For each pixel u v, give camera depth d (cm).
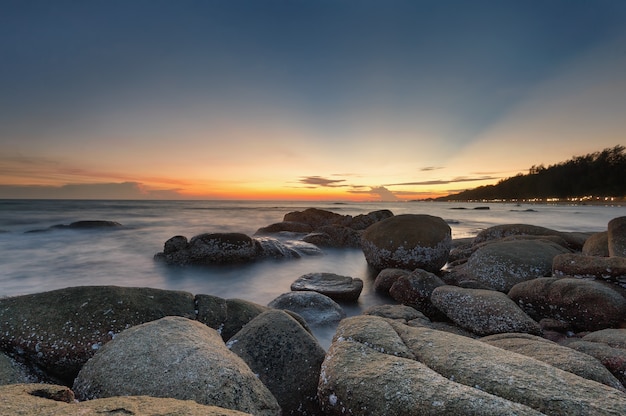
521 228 1420
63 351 421
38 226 2570
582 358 373
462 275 977
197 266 1308
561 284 662
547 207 8269
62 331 434
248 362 393
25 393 237
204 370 289
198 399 268
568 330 617
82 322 449
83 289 495
